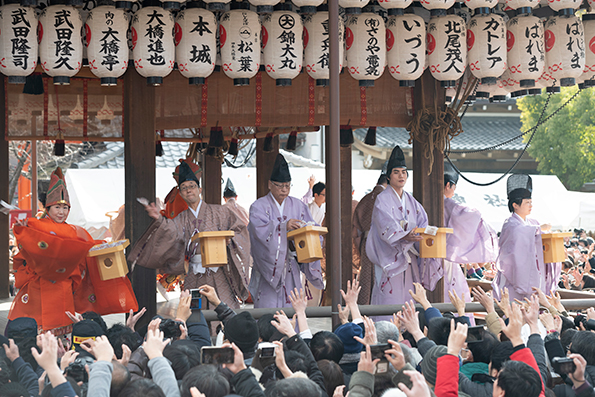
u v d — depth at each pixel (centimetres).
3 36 491
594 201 1631
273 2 511
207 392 237
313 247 527
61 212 482
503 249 627
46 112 858
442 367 263
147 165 561
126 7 500
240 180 1522
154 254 530
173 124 663
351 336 326
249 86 668
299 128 882
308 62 557
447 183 712
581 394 291
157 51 510
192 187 553
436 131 640
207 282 548
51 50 496
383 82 668
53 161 1761
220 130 767
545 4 633
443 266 616
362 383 265
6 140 870
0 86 840
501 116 2627
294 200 601
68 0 489
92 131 872
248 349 317
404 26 561
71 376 272
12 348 283
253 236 575
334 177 431
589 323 392
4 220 991
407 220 603
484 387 281
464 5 636
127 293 492
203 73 527
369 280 652
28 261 462
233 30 526
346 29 563
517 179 643
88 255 469
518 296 620
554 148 1870
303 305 373
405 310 353
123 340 326
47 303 465
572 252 1029
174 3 498
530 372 248
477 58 570
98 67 504
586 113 1816
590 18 612
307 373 284
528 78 586
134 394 234
